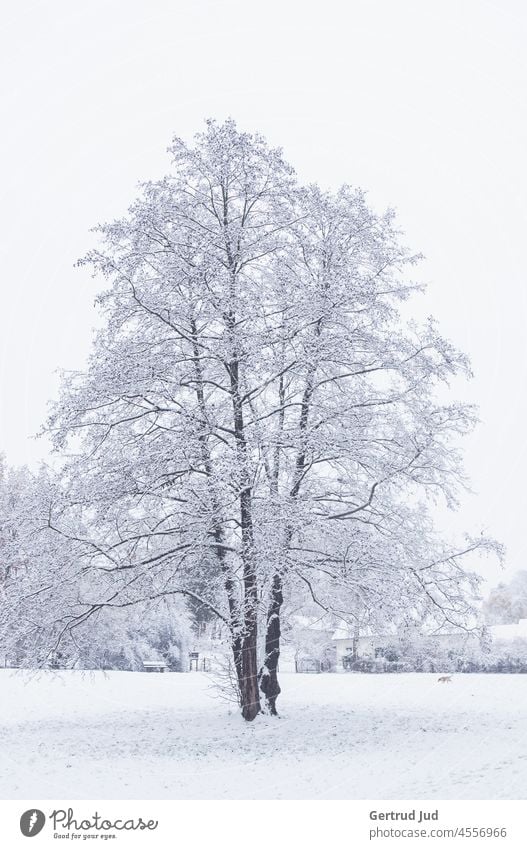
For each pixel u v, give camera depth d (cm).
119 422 1728
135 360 1670
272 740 1598
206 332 1786
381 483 1747
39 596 1698
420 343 1745
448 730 1672
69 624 1752
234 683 1923
